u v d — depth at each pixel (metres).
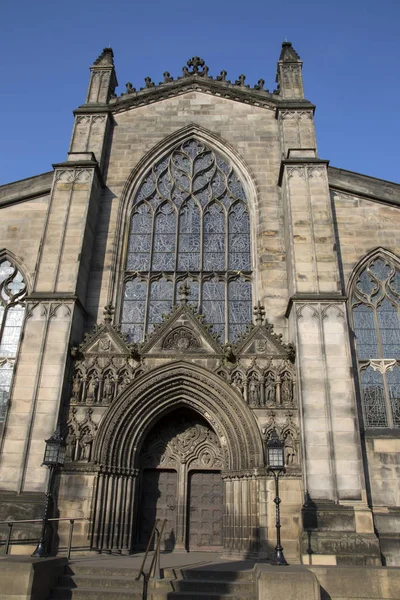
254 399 23.91
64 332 24.67
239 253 29.88
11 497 21.38
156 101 34.91
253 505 21.88
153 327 27.83
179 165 33.03
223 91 34.81
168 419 25.97
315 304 24.59
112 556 21.12
